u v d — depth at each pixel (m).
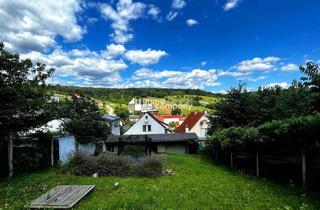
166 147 40.09
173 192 10.55
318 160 9.86
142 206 8.30
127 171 16.27
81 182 13.45
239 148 18.22
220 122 29.03
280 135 11.63
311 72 10.78
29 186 12.42
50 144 19.95
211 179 14.11
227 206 8.28
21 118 15.21
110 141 36.69
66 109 29.64
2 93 13.92
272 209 7.74
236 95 28.09
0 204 9.28
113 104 146.75
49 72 17.28
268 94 27.39
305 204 8.03
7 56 14.67
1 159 15.73
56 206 8.45
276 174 13.61
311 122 9.49
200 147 40.41
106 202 8.98
